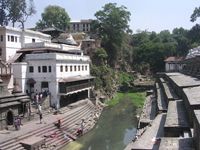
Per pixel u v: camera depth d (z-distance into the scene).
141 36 138.50
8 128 35.62
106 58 94.50
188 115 26.83
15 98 38.53
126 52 111.88
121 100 75.81
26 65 51.94
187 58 77.31
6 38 54.59
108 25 96.50
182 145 19.97
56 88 50.91
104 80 78.75
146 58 116.06
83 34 98.94
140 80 105.31
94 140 40.03
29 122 39.22
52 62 50.78
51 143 34.44
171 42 122.69
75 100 58.62
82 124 42.25
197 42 121.00
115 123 50.22
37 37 64.25
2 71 47.34
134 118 53.78
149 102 54.12
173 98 37.94
